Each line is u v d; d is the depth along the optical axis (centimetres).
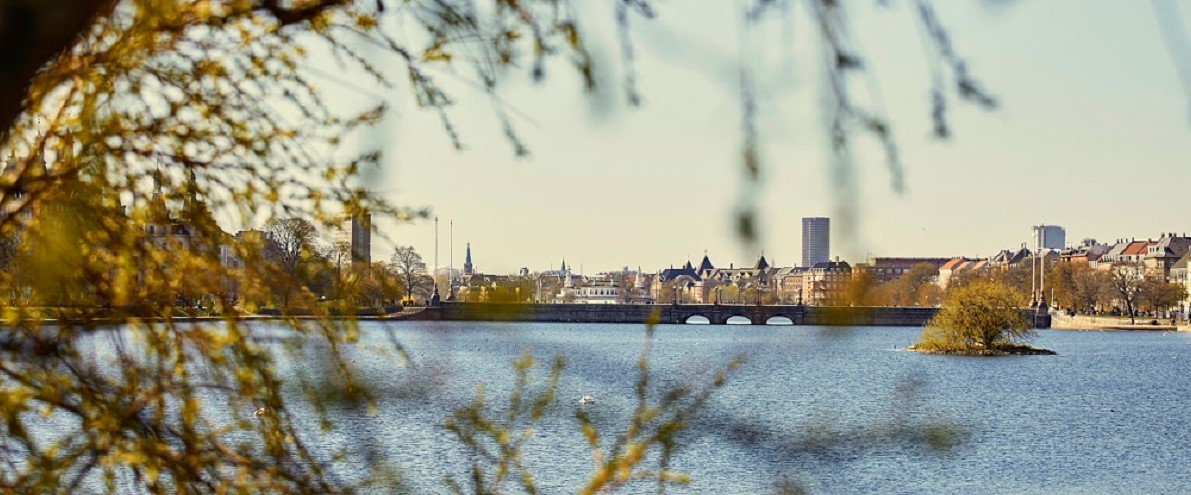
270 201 565
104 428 526
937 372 8388
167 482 561
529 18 391
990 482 4000
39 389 527
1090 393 7594
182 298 569
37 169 530
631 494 1817
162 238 564
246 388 537
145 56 531
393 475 542
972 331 10519
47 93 477
